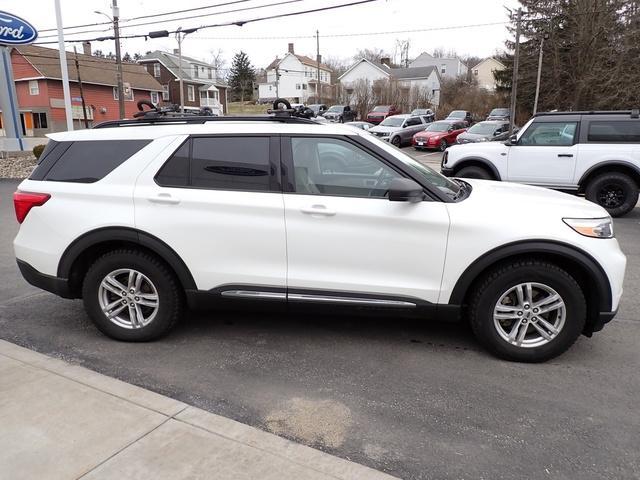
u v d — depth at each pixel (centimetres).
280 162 366
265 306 377
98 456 252
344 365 361
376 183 360
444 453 266
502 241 341
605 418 297
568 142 945
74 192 385
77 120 4597
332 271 362
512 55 4528
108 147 390
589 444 274
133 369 355
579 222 344
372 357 373
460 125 2861
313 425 290
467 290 364
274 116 381
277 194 363
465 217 346
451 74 8069
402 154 390
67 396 306
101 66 4884
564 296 346
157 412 291
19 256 405
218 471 243
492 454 265
